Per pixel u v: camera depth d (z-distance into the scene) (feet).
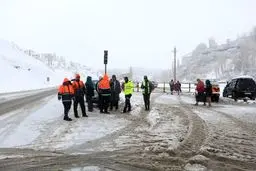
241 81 86.02
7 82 184.34
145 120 46.78
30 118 47.47
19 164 24.57
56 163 24.82
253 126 41.78
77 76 49.57
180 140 32.68
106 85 54.39
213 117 50.14
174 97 97.30
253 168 23.79
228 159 25.81
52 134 35.81
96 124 42.78
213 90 80.38
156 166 23.84
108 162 25.07
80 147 29.89
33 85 210.59
